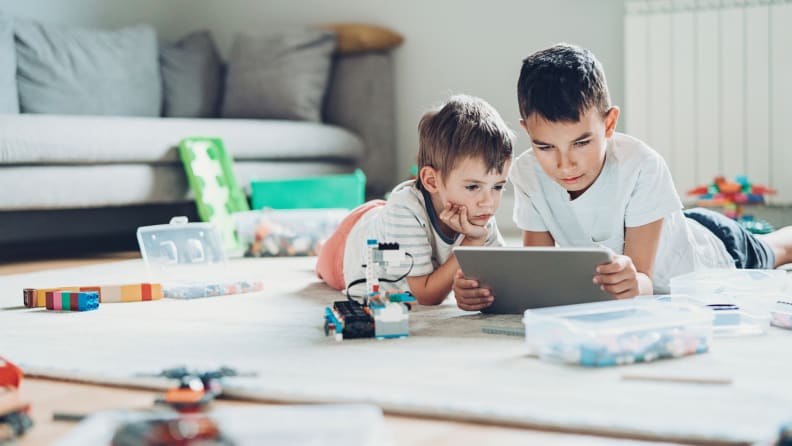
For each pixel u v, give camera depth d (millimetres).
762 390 938
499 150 1481
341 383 993
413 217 1555
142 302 1723
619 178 1510
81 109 3244
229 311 1581
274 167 3293
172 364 1114
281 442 698
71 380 1082
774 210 3088
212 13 4316
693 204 3215
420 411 899
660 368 1055
